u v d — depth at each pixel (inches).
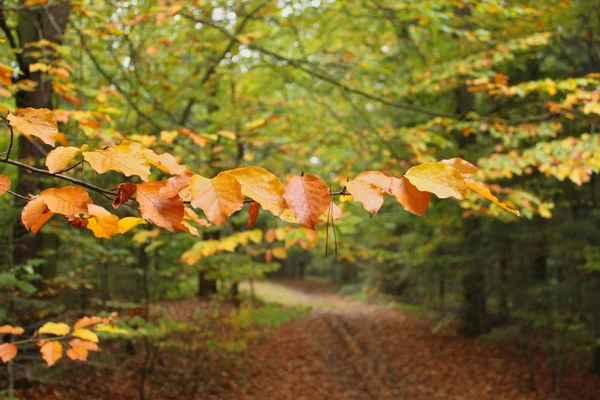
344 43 246.2
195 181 35.7
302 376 316.8
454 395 292.8
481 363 352.8
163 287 212.5
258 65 225.6
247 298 266.5
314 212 36.4
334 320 541.3
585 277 297.7
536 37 173.5
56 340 73.5
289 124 227.3
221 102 210.7
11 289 138.3
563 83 130.2
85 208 39.1
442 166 39.9
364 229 367.2
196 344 210.1
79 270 187.6
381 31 230.2
